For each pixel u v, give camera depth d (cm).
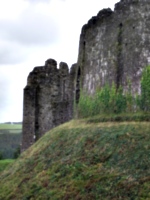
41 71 3384
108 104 2273
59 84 3409
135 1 2261
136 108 2108
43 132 3306
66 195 1582
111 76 2308
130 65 2206
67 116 3366
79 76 2767
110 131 1961
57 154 2006
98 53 2467
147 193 1405
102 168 1659
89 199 1493
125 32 2278
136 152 1678
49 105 3359
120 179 1530
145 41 2180
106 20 2441
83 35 2695
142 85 2095
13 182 1988
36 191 1742
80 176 1664
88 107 2458
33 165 2056
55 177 1761
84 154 1841
